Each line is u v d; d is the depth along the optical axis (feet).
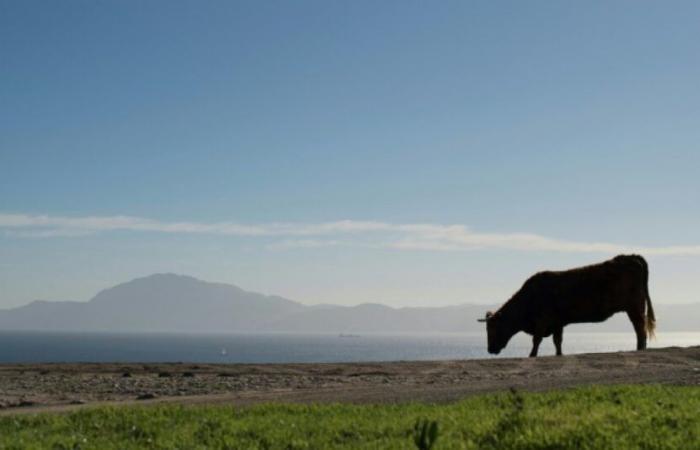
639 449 33.63
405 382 67.10
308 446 37.37
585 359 86.69
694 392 51.06
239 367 81.41
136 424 42.73
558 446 34.35
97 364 86.43
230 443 37.99
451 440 36.32
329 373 75.20
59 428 42.63
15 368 80.84
